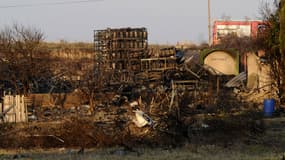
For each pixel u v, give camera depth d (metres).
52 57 51.62
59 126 29.16
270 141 26.69
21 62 44.09
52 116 36.38
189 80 45.66
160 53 50.28
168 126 28.56
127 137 27.19
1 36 46.06
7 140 27.48
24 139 27.55
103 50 53.12
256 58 45.41
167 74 46.94
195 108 36.09
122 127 30.06
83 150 24.75
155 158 20.95
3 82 44.91
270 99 36.78
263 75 43.84
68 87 45.28
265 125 30.84
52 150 25.70
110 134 27.56
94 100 41.62
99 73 44.28
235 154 22.28
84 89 41.72
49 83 46.22
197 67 49.34
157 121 29.89
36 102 41.41
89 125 27.75
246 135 27.89
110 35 52.50
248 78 45.88
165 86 43.75
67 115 36.06
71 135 27.34
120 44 51.91
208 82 45.22
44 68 46.19
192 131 28.41
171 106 32.12
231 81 46.97
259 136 27.88
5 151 25.44
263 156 21.19
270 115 35.59
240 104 39.31
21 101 35.31
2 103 35.56
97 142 26.89
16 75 43.81
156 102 36.59
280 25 35.28
